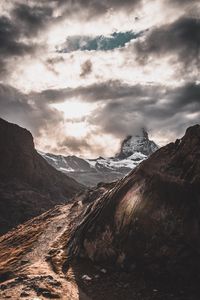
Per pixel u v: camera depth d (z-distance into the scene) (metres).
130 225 56.59
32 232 107.94
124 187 64.31
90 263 60.59
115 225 59.62
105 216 63.38
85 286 52.25
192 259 48.00
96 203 76.44
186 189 51.34
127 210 58.75
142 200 57.12
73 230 87.12
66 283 53.34
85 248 63.75
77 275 56.69
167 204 52.78
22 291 48.28
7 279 62.50
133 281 51.38
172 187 53.34
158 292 47.88
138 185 60.47
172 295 46.62
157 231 52.38
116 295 48.50
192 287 46.97
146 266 51.94
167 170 55.62
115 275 54.12
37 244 88.00
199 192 49.72
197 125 55.31
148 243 52.81
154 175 57.78
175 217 50.84
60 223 106.69
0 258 88.12
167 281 49.22
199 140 53.41
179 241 49.56
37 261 70.94
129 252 54.78
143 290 48.75
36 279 54.00
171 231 50.66
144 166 61.75
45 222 118.31
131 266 53.66
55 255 70.88
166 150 59.19
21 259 76.94
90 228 65.38
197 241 47.81
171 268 49.25
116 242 57.66
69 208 131.50
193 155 52.84
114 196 65.06
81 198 142.38
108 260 57.84
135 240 54.66
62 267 62.25
